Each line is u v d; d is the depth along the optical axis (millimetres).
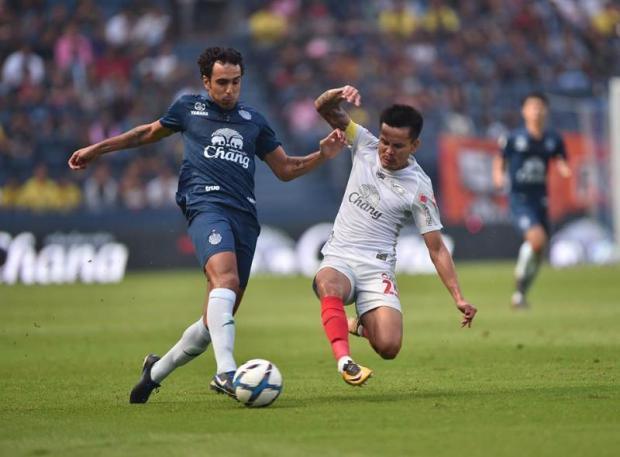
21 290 80000
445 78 116125
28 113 100938
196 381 33250
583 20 128750
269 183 105312
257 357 40406
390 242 29172
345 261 28891
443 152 101375
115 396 29844
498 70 118938
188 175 27984
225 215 27516
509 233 103062
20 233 89562
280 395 29016
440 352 40938
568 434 22172
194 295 74125
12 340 47844
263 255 96812
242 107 28562
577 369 34406
